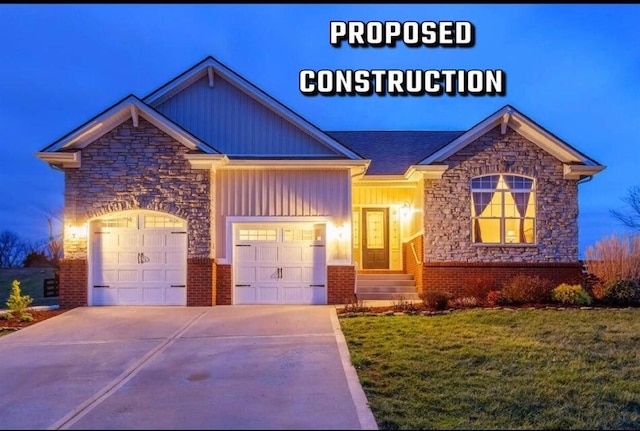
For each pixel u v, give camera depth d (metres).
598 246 17.61
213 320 14.37
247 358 10.52
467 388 8.73
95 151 16.69
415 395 8.45
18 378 9.58
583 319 13.53
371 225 21.92
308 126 17.69
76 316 15.05
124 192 16.62
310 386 8.74
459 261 17.55
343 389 8.58
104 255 16.78
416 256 18.77
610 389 8.72
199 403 8.00
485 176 17.80
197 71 17.86
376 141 23.14
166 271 16.77
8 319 14.65
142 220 16.86
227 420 7.27
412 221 20.27
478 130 17.59
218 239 17.20
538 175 17.81
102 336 12.75
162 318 14.71
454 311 14.82
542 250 17.66
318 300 17.14
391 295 18.11
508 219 17.83
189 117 17.98
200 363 10.27
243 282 17.20
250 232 17.39
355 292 17.25
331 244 17.25
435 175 17.66
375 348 10.95
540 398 8.38
